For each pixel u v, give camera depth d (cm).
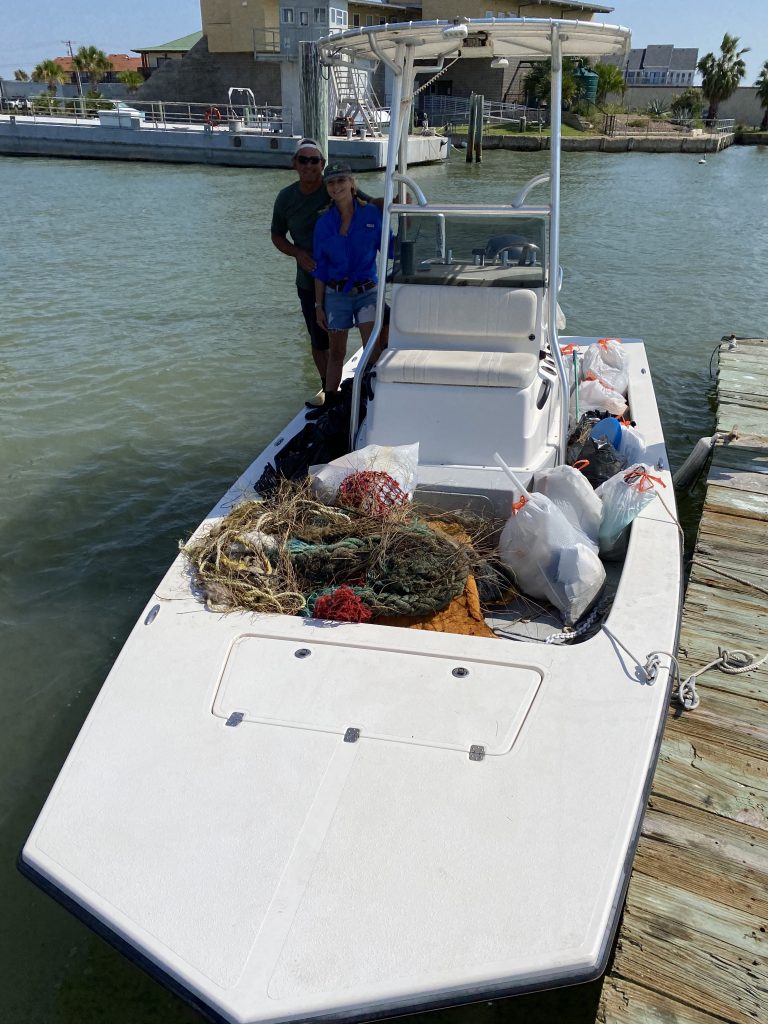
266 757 230
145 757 234
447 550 308
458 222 383
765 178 2659
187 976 187
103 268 1231
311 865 204
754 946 243
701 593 415
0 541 504
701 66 5284
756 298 1098
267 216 1723
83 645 417
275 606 287
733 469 548
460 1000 185
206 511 540
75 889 205
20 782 339
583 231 1606
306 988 184
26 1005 260
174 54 5631
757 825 282
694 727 326
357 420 390
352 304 480
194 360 823
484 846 207
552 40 340
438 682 253
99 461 607
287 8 2828
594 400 505
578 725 238
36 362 815
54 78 5959
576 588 318
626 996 230
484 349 376
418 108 4134
